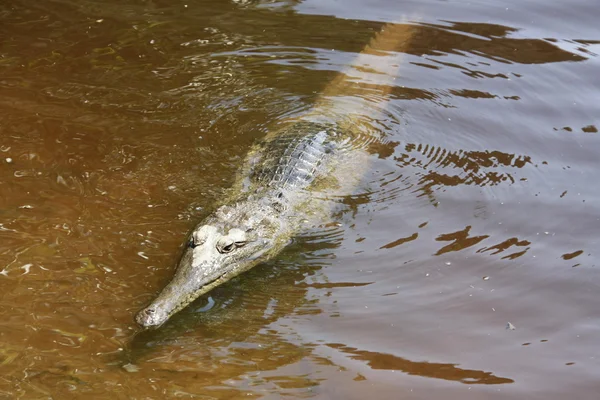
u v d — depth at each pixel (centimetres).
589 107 1308
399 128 1252
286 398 724
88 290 847
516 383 754
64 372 735
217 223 959
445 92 1359
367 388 741
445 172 1134
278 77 1386
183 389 728
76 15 1555
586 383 754
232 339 808
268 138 1194
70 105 1229
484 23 1627
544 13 1670
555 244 974
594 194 1077
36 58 1371
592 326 838
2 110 1194
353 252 959
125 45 1448
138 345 784
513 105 1315
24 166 1062
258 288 904
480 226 1009
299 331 824
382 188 1093
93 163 1084
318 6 1686
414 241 977
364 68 1437
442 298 878
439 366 776
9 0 1591
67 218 965
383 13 1664
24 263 877
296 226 1013
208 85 1334
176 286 847
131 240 936
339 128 1236
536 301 876
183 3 1656
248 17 1614
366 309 859
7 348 757
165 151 1130
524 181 1108
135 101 1259
